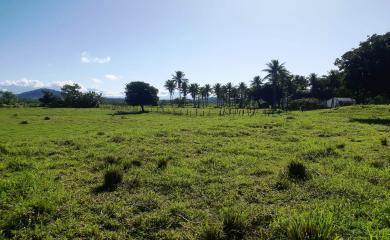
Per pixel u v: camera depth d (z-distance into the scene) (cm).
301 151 1406
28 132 2572
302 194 811
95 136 2006
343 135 2011
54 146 1638
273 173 1045
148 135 2000
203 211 712
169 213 701
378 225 595
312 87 10406
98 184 930
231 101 13500
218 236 571
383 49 3494
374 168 1061
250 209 711
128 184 919
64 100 10744
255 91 9981
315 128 2395
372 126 2495
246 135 2047
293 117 3538
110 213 708
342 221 612
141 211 727
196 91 13138
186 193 853
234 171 1073
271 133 2119
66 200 781
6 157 1356
